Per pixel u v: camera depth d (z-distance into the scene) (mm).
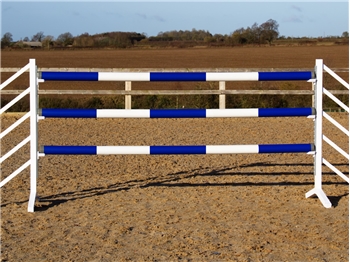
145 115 6164
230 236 5020
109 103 15344
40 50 63000
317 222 5477
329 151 9438
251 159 8664
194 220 5508
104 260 4414
